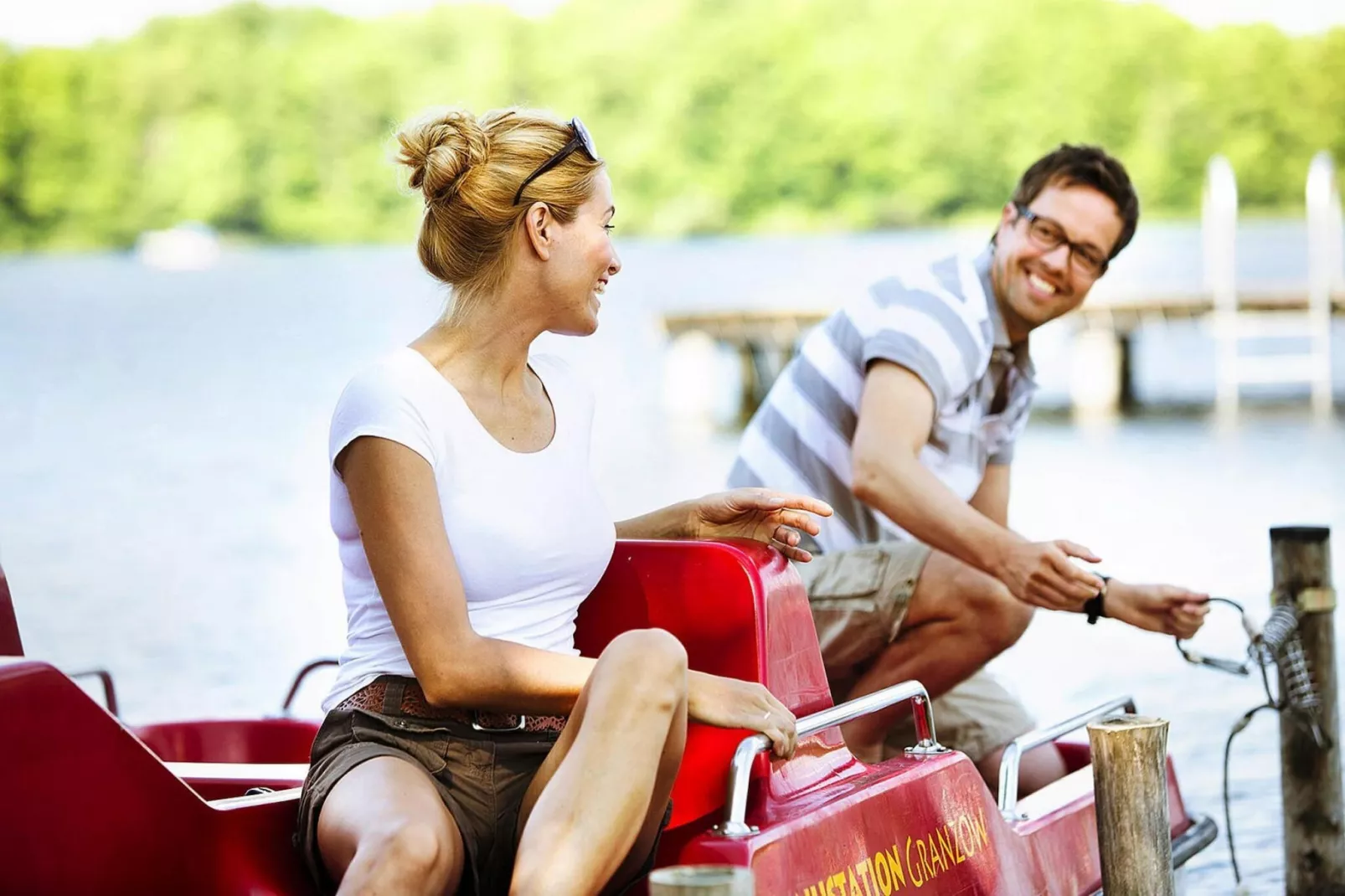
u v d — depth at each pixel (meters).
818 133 139.12
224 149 144.38
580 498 5.12
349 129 145.12
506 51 143.00
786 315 40.38
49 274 121.69
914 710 5.99
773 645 5.38
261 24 144.62
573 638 5.46
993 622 7.46
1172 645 15.06
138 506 26.38
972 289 7.97
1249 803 10.38
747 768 4.75
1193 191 138.25
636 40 141.25
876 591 7.62
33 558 21.56
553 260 5.03
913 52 138.38
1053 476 27.92
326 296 91.06
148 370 52.88
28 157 142.00
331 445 4.79
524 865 4.20
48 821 4.21
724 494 5.87
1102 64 137.25
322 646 15.88
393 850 4.22
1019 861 6.04
